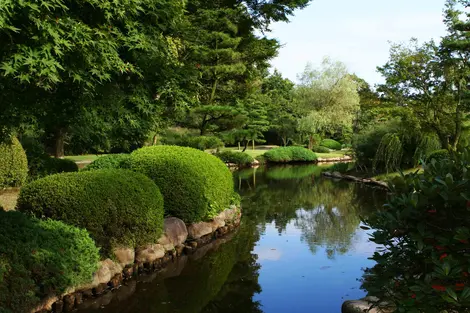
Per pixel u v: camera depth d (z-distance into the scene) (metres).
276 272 5.18
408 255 2.29
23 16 2.30
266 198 11.49
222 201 7.37
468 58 14.70
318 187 13.88
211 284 4.73
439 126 15.15
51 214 4.30
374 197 11.66
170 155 6.51
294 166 22.66
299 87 30.31
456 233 1.97
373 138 16.36
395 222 2.24
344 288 4.63
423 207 2.15
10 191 8.13
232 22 17.64
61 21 2.41
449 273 1.84
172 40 5.72
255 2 17.97
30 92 2.84
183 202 6.05
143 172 6.09
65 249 3.69
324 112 28.34
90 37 2.55
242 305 4.17
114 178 4.78
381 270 2.41
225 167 7.76
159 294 4.39
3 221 3.52
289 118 30.53
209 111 15.98
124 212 4.62
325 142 33.47
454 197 1.97
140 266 4.93
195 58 11.98
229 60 18.03
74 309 3.84
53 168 9.44
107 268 4.34
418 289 1.92
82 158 17.44
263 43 18.45
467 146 2.38
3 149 8.06
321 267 5.36
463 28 14.26
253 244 6.52
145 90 3.25
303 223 8.17
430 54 15.45
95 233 4.36
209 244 6.46
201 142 15.98
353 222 8.29
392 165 14.49
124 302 4.14
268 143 36.34
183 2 4.19
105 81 3.03
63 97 3.05
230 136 22.39
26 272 3.20
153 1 3.03
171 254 5.52
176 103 3.43
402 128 15.20
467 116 14.60
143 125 3.52
